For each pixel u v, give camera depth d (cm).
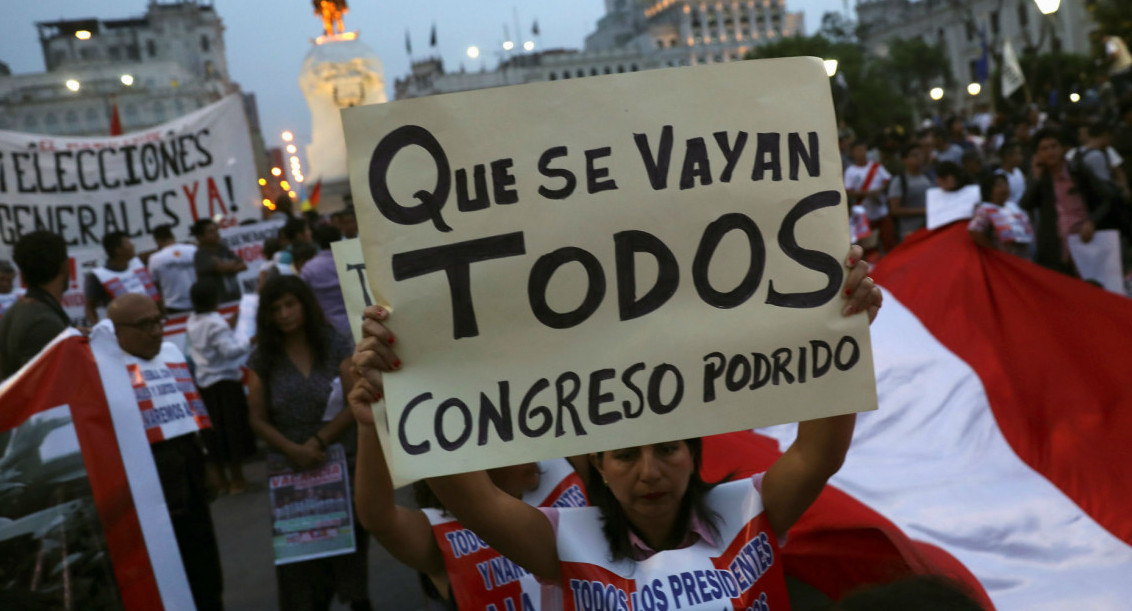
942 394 524
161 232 909
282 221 1089
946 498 438
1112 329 528
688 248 195
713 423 194
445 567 241
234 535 644
